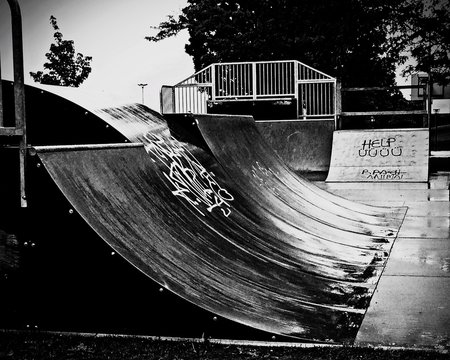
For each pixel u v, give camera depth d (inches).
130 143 265.9
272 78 901.2
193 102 863.7
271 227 327.6
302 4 1194.0
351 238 368.2
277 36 1207.6
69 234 195.9
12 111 271.6
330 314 221.3
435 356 178.9
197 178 316.8
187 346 185.9
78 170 213.3
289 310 216.5
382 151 717.3
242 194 349.1
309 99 845.2
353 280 272.8
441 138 1139.3
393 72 1273.4
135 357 176.6
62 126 278.8
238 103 877.2
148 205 240.1
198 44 1359.5
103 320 198.2
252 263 256.1
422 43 1205.7
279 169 460.4
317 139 805.2
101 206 210.7
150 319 195.8
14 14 199.0
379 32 1203.2
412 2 1189.7
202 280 214.4
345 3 1178.0
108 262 194.4
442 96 1298.0
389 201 546.6
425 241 367.2
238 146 416.2
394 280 275.3
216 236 264.1
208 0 1298.0
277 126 817.5
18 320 204.1
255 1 1257.4
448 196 566.3
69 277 198.7
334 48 1199.6
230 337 192.7
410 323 214.1
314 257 302.5
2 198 208.8
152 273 197.5
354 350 183.9
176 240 233.6
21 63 199.6
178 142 339.6
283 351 182.9
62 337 194.4
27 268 201.9
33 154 195.6
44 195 196.7
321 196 465.1
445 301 241.6
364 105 1254.3
